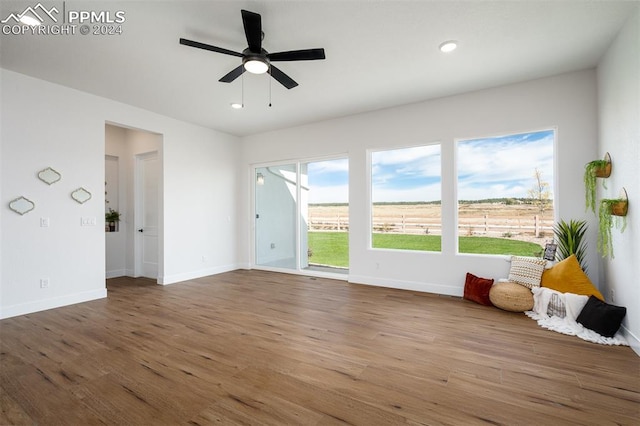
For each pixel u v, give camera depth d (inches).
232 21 94.4
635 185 91.2
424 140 164.4
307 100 161.5
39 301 134.3
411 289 168.9
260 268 233.1
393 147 175.5
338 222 200.5
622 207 97.0
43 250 135.6
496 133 146.6
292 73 129.8
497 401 68.9
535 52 114.0
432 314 128.2
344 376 79.9
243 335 107.3
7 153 125.8
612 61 107.3
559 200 133.2
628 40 94.2
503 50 112.4
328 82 139.1
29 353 93.4
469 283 147.5
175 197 192.4
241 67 100.9
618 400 68.7
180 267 194.9
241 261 239.0
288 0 84.8
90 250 151.6
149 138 201.6
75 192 145.8
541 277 126.6
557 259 131.2
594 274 126.3
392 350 94.9
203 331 111.1
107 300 151.4
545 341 100.2
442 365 85.2
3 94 124.6
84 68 124.3
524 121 140.3
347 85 142.6
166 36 102.1
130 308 138.5
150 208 209.0
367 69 126.7
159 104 165.9
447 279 159.2
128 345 99.1
